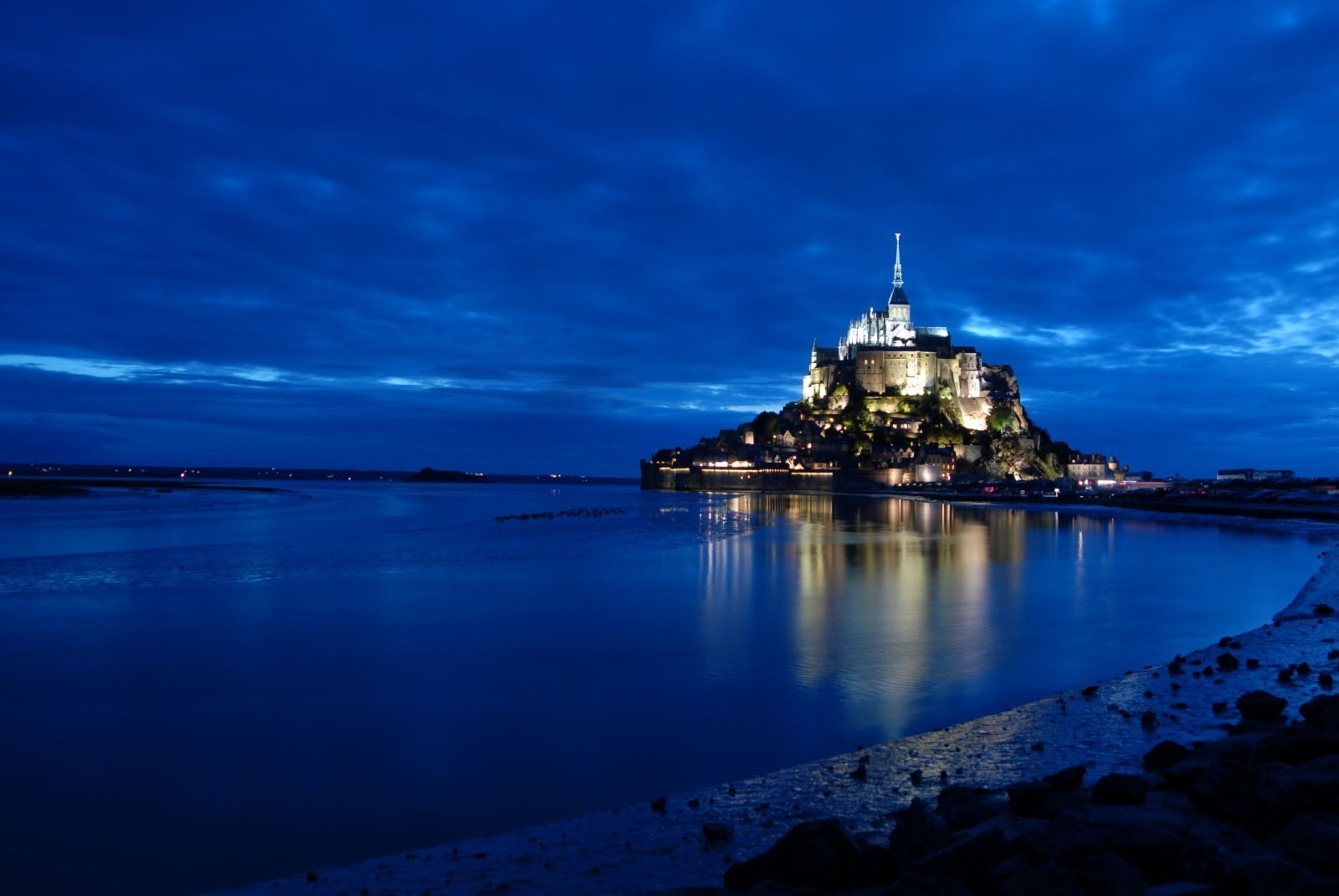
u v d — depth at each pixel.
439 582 44.69
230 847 13.21
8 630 31.09
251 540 74.12
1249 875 8.34
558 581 45.50
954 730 17.36
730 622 32.28
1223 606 36.22
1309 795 10.14
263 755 17.42
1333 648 23.41
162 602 37.62
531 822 14.01
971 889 8.94
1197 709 17.67
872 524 103.12
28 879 12.25
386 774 16.31
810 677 23.48
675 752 17.30
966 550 64.88
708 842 12.05
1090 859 8.79
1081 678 22.97
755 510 143.62
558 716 19.89
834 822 10.16
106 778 16.19
